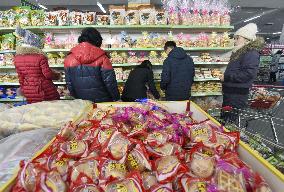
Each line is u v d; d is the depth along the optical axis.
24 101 3.98
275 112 2.25
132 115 1.36
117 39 4.19
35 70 2.71
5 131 1.62
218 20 4.13
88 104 1.81
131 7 4.02
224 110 1.94
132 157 0.90
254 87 2.91
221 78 3.13
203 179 0.79
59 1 10.45
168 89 3.52
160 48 4.08
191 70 3.50
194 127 1.13
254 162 0.94
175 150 0.98
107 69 2.54
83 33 2.55
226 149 1.01
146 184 0.80
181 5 4.09
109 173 0.81
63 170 0.86
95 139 1.06
